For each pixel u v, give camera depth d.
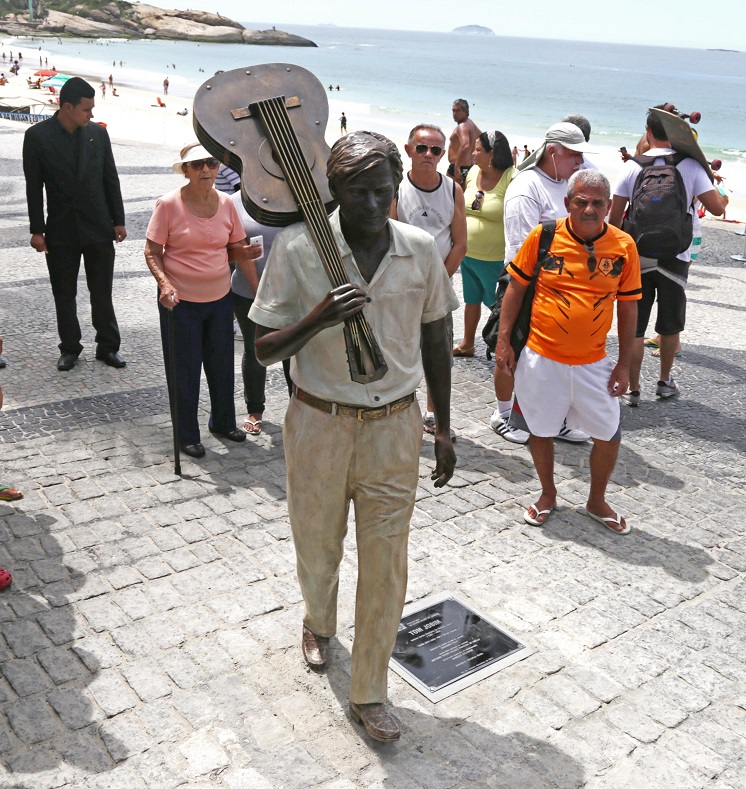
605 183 3.92
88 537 4.09
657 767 2.86
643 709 3.13
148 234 4.71
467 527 4.36
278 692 3.14
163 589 3.71
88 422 5.41
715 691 3.24
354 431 2.71
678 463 5.24
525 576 3.95
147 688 3.11
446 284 2.78
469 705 3.12
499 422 5.49
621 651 3.45
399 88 102.88
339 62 163.38
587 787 2.77
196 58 141.75
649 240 5.62
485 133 6.08
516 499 4.68
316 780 2.75
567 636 3.53
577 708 3.12
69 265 6.09
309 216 2.48
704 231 13.77
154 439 5.20
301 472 2.80
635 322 4.15
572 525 4.43
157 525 4.22
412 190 4.93
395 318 2.64
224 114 2.51
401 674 3.28
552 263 4.08
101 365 6.42
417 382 2.77
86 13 195.38
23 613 3.51
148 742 2.87
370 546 2.81
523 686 3.23
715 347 7.71
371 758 2.85
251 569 3.89
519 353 4.31
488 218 6.20
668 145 5.67
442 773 2.80
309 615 3.21
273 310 2.61
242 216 5.29
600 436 4.25
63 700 3.03
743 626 3.65
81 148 5.84
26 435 5.18
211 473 4.80
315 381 2.70
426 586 3.83
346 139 2.39
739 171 41.41
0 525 4.16
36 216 5.95
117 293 8.38
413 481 2.82
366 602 2.85
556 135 4.98
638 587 3.90
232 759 2.82
